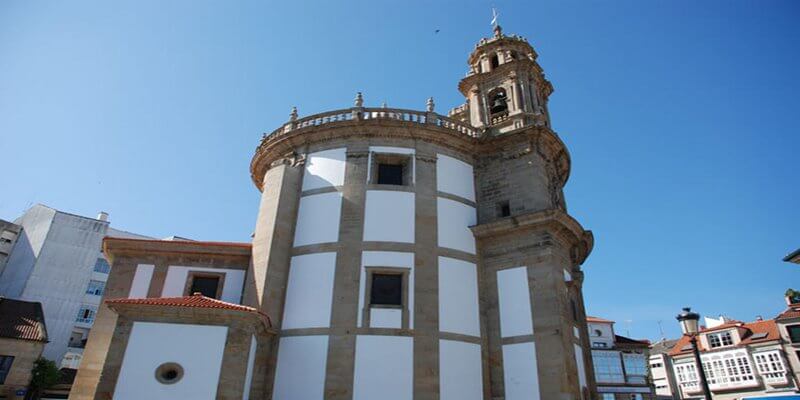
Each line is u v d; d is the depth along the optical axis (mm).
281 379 20859
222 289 25078
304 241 24062
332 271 22625
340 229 23562
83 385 22203
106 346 23344
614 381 48969
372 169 25141
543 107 31969
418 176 25062
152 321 17281
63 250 53469
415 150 25859
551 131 26547
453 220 24875
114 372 16312
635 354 50969
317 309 21922
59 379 38094
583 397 22078
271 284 22641
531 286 22609
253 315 17891
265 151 28547
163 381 16391
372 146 25828
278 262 23422
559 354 20656
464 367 21562
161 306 17297
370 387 20016
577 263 26734
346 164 25297
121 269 25406
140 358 16641
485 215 26047
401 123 25766
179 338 17125
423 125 25984
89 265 54656
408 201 24297
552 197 26797
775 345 54594
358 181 24641
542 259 22797
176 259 25844
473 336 22531
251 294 22938
